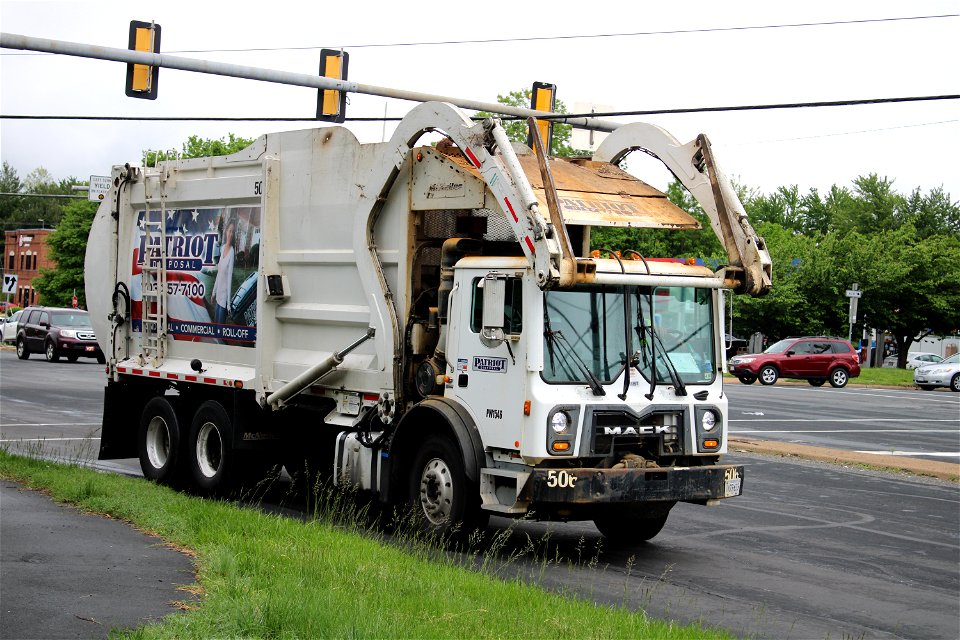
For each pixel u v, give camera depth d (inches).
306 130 548.7
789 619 377.7
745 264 471.8
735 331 2746.1
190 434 600.1
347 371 519.2
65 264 3257.9
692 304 467.2
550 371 429.4
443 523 455.8
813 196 4333.2
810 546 516.7
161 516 452.1
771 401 1470.2
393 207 500.4
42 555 377.7
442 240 490.6
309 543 406.0
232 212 588.4
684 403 457.4
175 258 628.7
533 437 422.9
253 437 576.1
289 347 560.1
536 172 465.4
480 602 337.1
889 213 3887.8
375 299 499.5
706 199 487.2
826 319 2815.0
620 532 510.0
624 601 376.2
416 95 844.6
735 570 455.8
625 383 442.0
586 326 439.2
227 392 585.3
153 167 652.7
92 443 785.6
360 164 514.9
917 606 408.2
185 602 317.7
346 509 539.2
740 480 467.2
